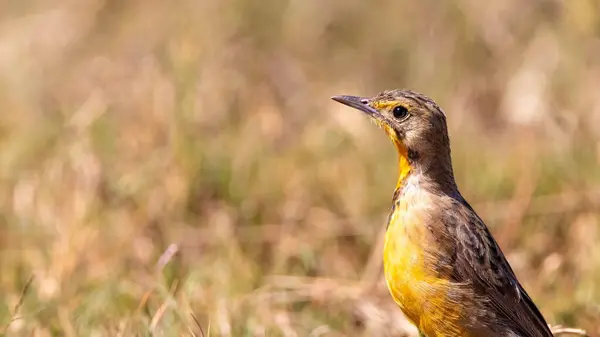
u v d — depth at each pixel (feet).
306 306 40.47
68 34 57.47
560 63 50.96
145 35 55.42
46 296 39.60
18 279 41.24
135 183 44.86
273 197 45.52
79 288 40.63
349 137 48.21
